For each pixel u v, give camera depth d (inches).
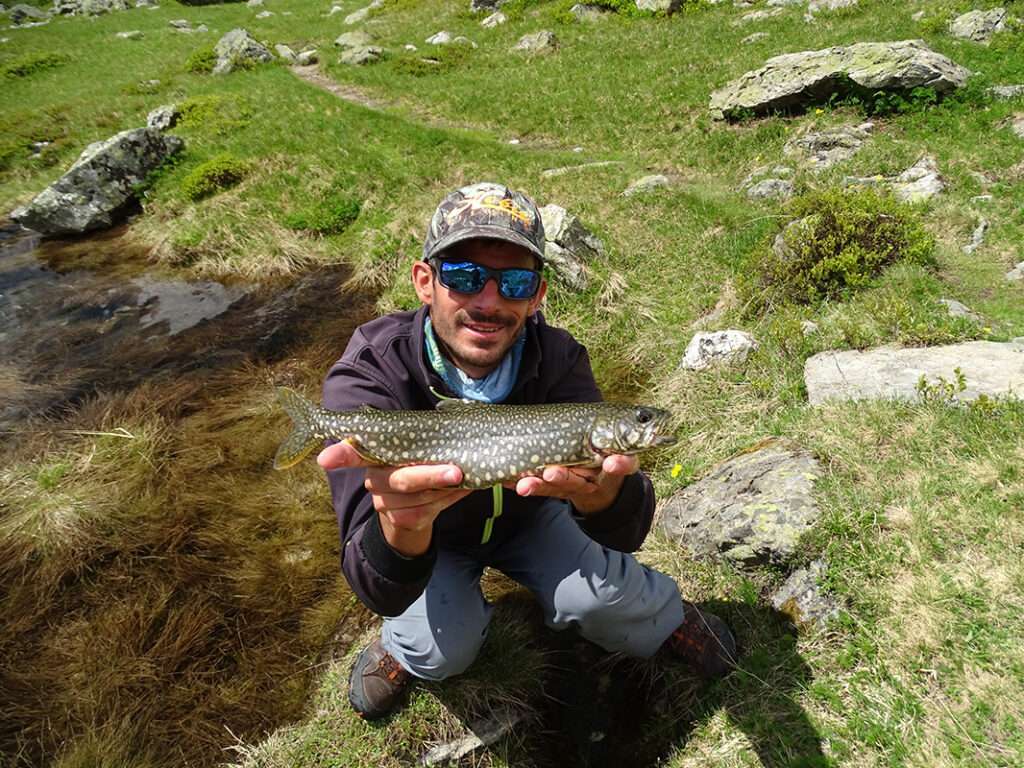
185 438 79.7
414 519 29.9
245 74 245.9
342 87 227.5
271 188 150.1
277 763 44.3
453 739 44.1
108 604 58.1
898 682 38.9
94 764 45.4
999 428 51.3
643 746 43.2
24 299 124.8
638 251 106.8
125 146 160.6
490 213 32.5
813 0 211.8
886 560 44.6
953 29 167.9
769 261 89.7
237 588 59.3
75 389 93.0
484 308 33.5
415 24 296.7
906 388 59.7
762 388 69.4
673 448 66.9
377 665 44.3
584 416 32.5
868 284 80.0
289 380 92.9
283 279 127.3
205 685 51.2
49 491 68.7
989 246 88.4
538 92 192.4
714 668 43.8
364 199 144.8
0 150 199.0
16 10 416.8
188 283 128.9
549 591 41.8
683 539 53.4
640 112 167.5
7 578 60.5
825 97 144.3
